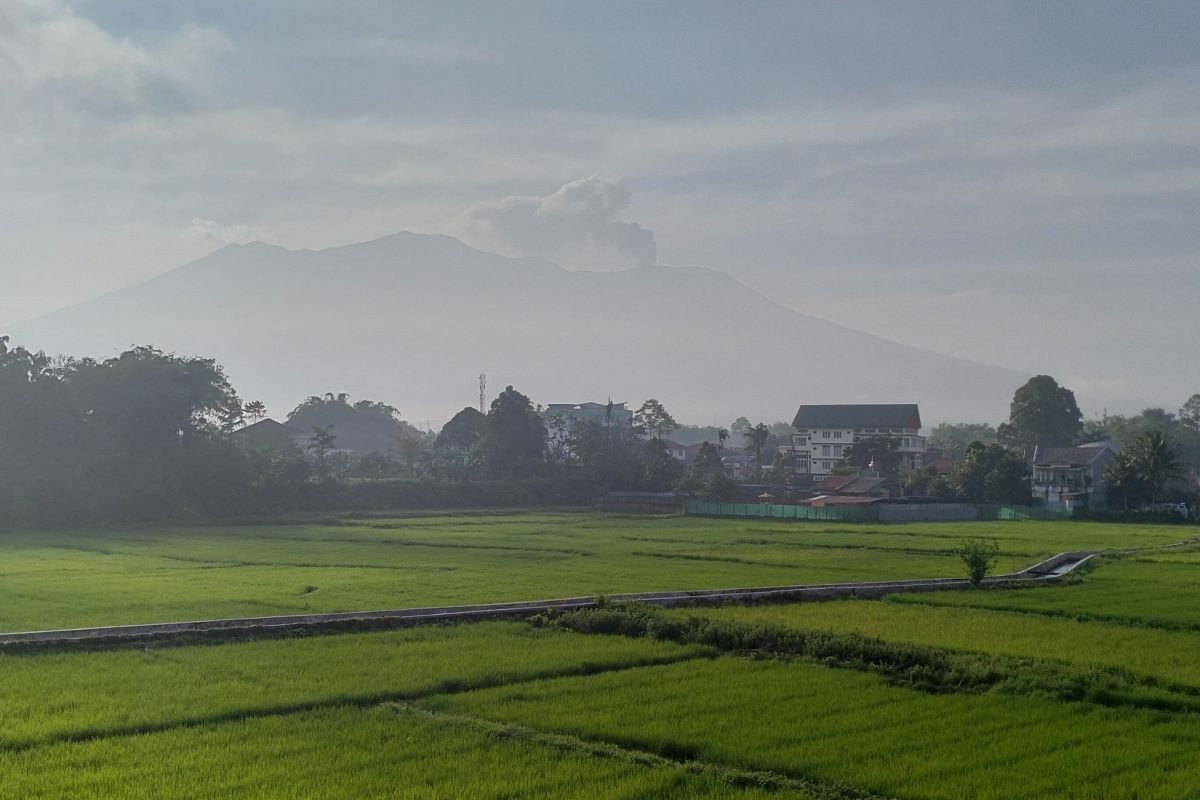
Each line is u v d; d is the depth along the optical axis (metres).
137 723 21.50
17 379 97.25
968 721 22.48
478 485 128.50
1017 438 174.88
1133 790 17.92
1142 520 110.56
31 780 17.95
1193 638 33.44
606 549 69.50
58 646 29.64
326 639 31.69
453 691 25.31
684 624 32.88
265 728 21.47
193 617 35.78
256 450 131.50
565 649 30.23
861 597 44.97
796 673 27.34
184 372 107.12
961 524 104.00
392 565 57.69
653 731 21.31
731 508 116.38
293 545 72.50
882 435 160.25
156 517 96.94
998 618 37.72
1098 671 26.88
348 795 17.31
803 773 18.94
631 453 146.38
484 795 17.42
